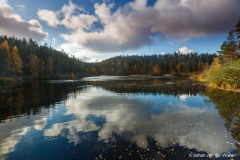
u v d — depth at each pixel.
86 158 5.71
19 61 64.19
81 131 8.50
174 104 15.62
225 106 13.70
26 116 11.74
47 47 144.00
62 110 13.65
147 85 37.78
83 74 144.88
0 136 7.91
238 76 23.77
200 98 18.45
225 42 45.47
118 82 50.53
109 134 7.98
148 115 11.68
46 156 5.92
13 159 5.76
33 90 28.72
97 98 20.11
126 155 5.86
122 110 13.46
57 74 95.94
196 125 9.18
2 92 25.78
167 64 154.62
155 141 7.07
